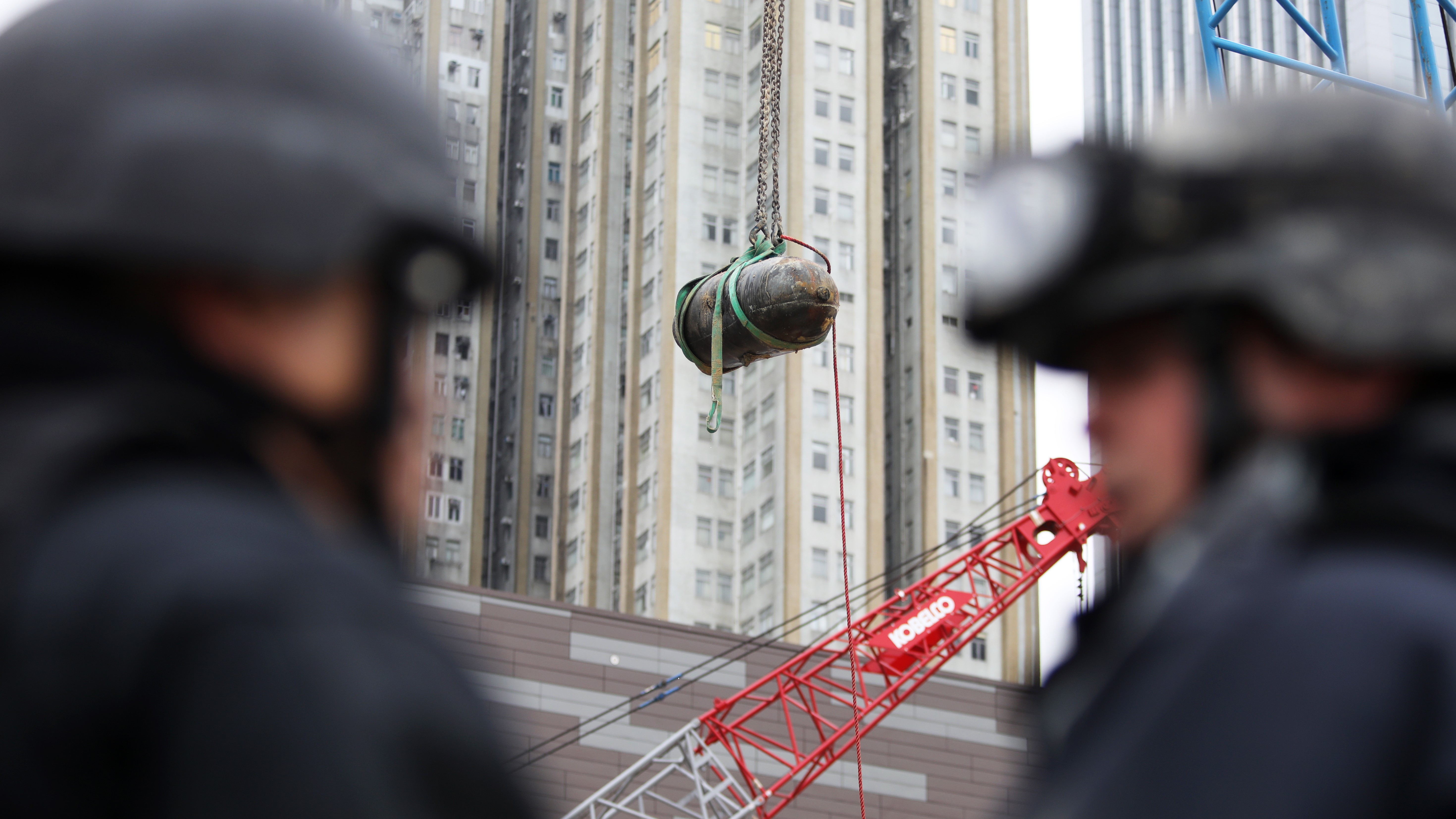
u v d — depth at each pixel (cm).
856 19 14000
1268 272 186
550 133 14875
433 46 14675
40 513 175
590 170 14500
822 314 2316
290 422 195
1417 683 166
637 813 4919
